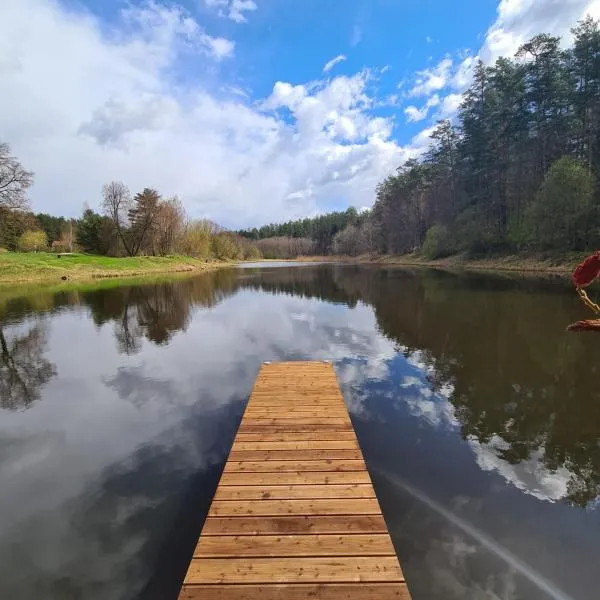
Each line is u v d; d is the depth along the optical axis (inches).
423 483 173.2
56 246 2657.5
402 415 241.9
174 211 2378.2
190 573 112.9
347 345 415.2
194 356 390.0
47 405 277.0
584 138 1302.9
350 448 183.2
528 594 119.3
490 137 1654.8
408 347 396.8
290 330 501.0
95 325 555.8
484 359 347.6
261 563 116.3
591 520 150.1
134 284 1192.2
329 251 4505.4
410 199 2598.4
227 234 3629.4
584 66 1238.9
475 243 1627.7
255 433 198.2
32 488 179.2
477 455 195.9
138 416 254.2
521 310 563.8
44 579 128.4
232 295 888.3
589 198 1053.8
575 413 238.8
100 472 190.9
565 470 182.4
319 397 246.8
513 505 158.7
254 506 141.6
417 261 2126.0
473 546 137.7
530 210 1213.7
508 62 1509.6
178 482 180.2
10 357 402.6
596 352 357.1
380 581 110.3
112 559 135.8
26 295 912.3
